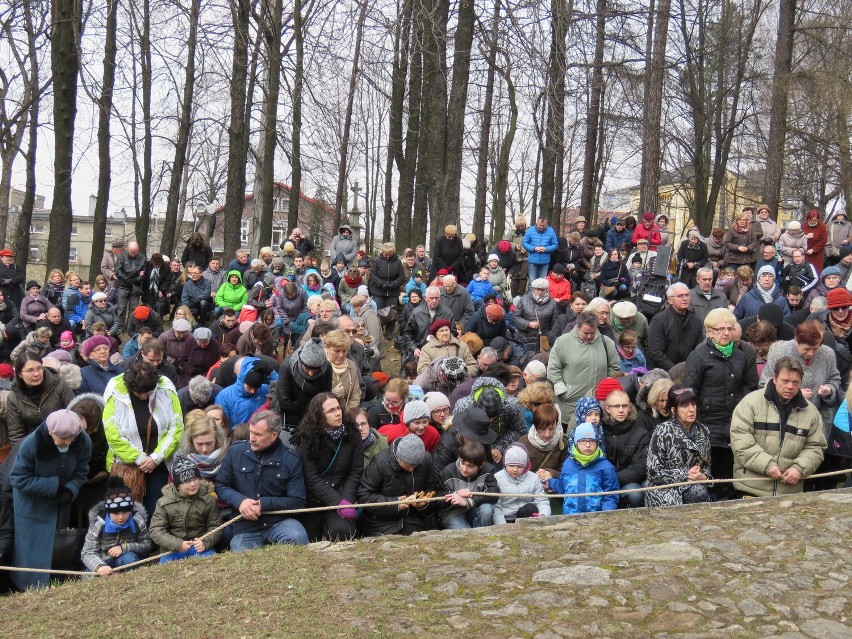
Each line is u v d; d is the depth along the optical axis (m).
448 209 18.61
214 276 17.78
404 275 16.62
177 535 6.98
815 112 26.09
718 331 8.12
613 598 5.38
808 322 8.06
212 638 5.10
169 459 7.88
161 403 7.91
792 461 7.34
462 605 5.36
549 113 15.46
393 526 7.25
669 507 7.09
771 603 5.28
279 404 7.96
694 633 4.95
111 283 17.50
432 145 18.67
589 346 9.56
